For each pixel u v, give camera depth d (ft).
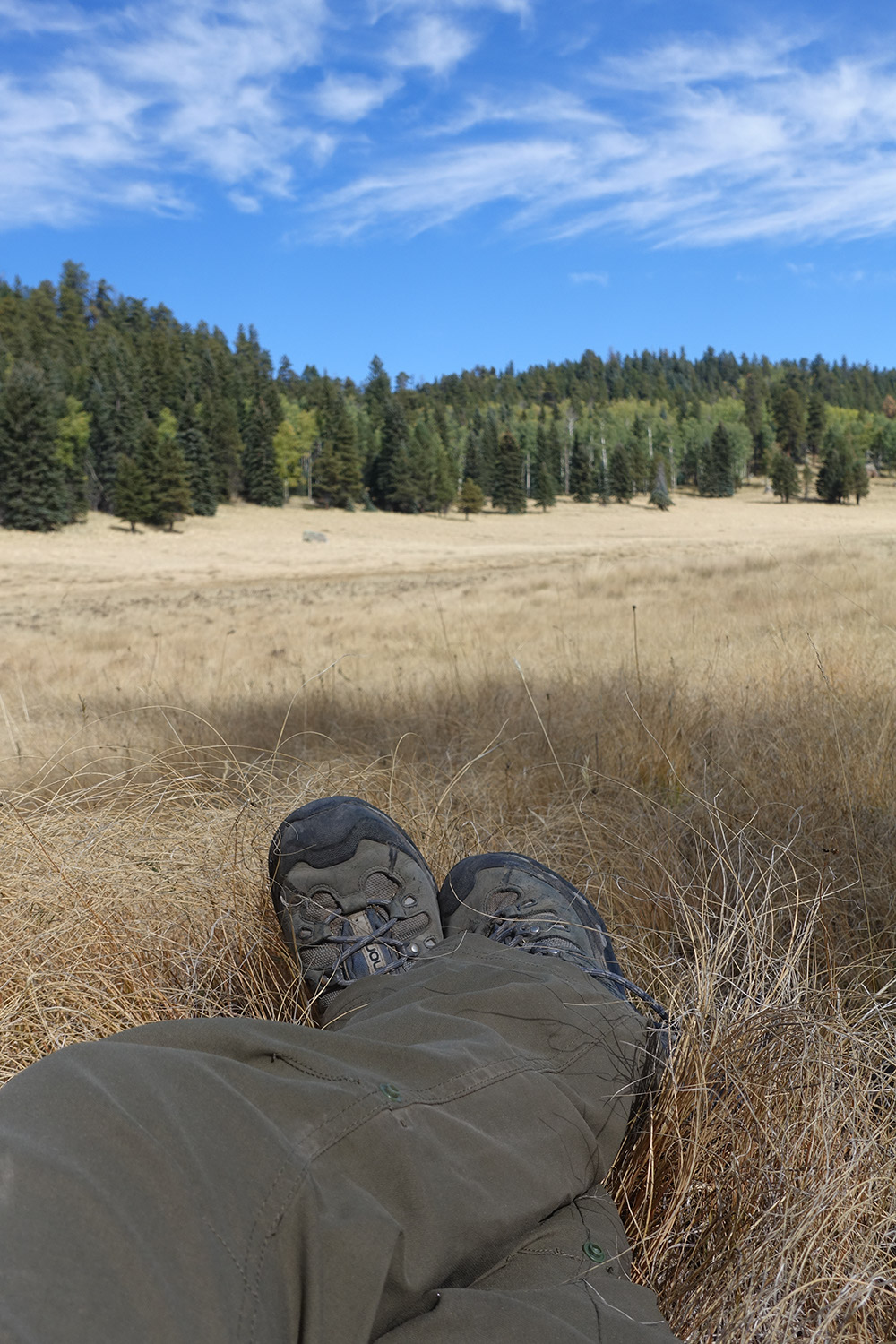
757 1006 4.90
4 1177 2.26
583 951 5.53
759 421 613.52
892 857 7.28
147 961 5.84
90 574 173.37
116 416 346.95
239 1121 2.80
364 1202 2.83
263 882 6.86
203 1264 2.36
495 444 442.09
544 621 38.45
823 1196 3.74
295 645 40.91
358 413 474.90
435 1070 3.51
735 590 43.11
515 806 9.25
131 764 11.25
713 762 10.28
